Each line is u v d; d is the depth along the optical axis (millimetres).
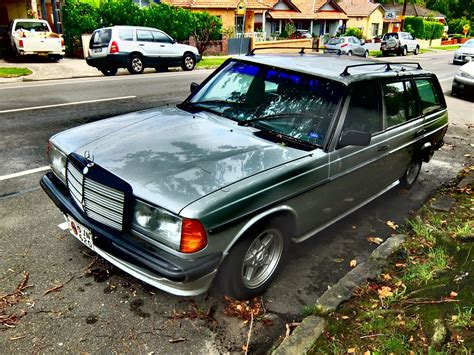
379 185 4566
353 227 4617
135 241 2725
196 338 2820
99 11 20750
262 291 3312
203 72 17453
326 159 3414
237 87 4078
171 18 23047
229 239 2736
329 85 3684
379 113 4148
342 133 3549
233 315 3053
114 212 2775
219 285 3066
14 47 17453
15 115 8117
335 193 3689
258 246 3178
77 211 3051
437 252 3824
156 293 3201
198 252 2578
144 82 13484
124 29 15609
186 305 3098
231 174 2859
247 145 3262
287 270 3713
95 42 15656
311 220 3539
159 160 2934
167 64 17219
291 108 3682
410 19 53500
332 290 3309
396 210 5109
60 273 3379
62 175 3340
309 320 2953
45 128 7285
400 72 4605
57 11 22422
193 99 4234
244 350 2762
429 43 52438
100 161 2945
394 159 4598
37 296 3104
